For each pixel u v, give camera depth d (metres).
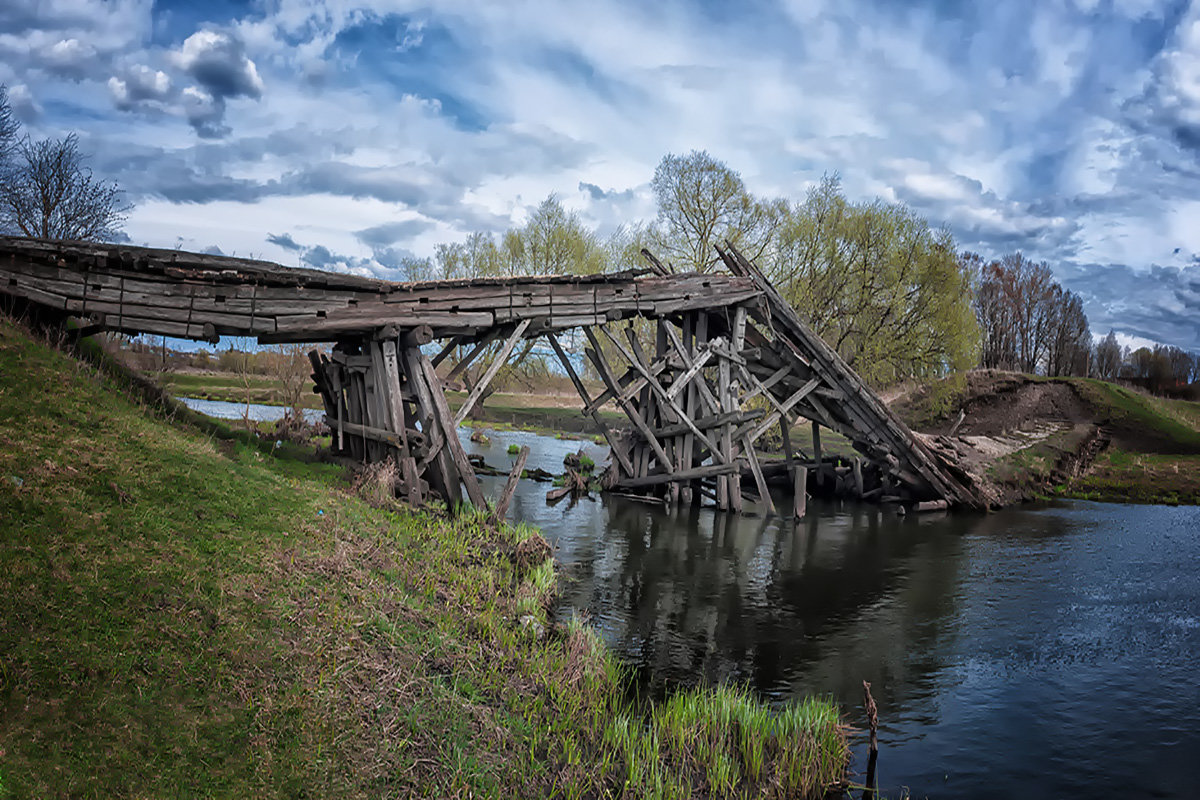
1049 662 10.54
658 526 19.02
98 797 4.62
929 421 43.22
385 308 14.60
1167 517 23.66
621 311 18.73
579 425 43.75
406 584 9.48
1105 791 7.11
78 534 7.20
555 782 6.32
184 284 12.75
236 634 6.66
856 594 13.66
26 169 18.23
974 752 7.80
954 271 33.78
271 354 34.41
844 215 35.91
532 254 43.06
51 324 12.40
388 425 14.68
